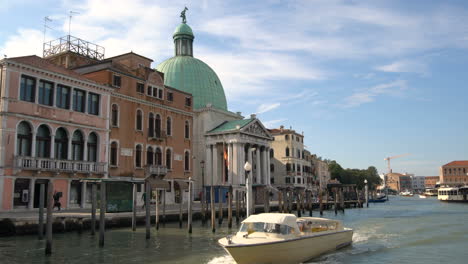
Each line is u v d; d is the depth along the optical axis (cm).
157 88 4275
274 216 1695
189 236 2402
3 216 2309
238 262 1498
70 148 3234
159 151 4259
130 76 3938
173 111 4488
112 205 2872
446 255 1872
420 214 4688
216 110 5684
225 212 3756
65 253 1825
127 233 2462
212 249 1958
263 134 5912
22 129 2938
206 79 6028
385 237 2483
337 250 1977
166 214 3067
